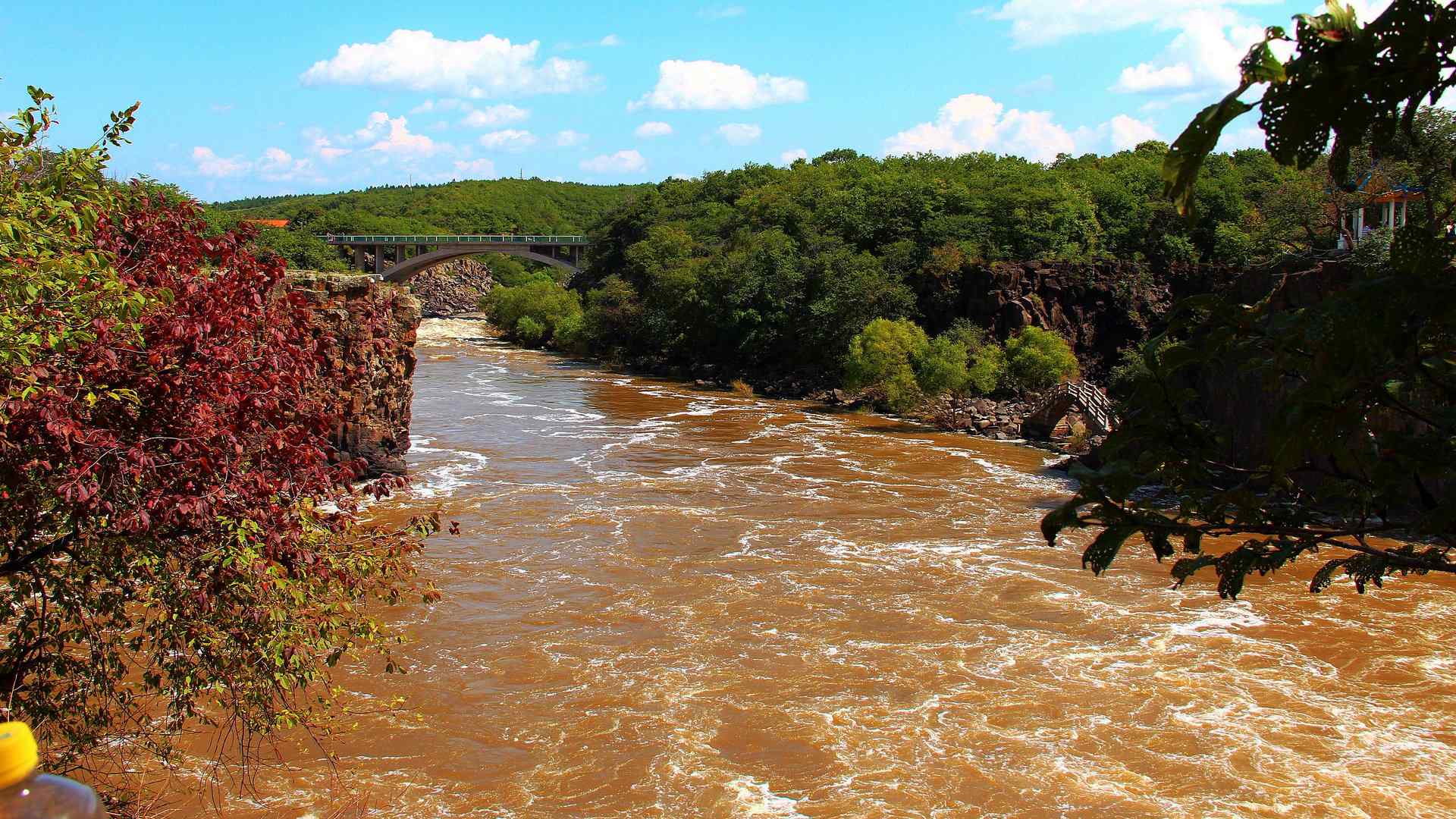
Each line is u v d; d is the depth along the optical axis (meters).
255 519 12.04
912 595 25.95
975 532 32.06
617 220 120.31
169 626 12.26
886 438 51.00
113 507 11.55
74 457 10.91
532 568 27.98
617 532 31.70
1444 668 21.27
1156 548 4.09
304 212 153.50
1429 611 24.34
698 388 71.38
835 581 27.05
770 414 58.88
